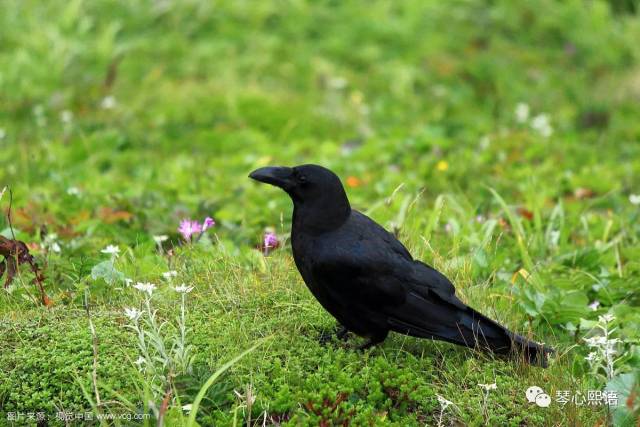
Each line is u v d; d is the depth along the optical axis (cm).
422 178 1386
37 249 984
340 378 748
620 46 2089
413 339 834
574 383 768
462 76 1897
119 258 944
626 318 891
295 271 921
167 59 1861
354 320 796
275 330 819
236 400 725
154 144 1559
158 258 960
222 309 848
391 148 1501
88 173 1384
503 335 781
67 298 870
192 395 730
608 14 2208
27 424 714
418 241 1018
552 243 1103
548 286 966
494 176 1396
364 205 1251
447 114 1766
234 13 1975
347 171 1424
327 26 1988
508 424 730
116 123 1616
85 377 741
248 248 1009
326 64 1859
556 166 1452
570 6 2147
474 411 739
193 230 961
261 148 1509
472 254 1005
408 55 1923
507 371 789
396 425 707
